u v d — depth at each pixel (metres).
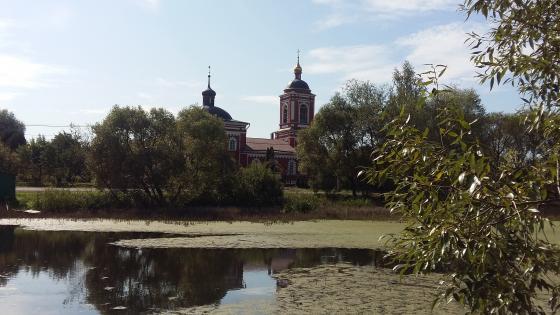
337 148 49.69
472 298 4.03
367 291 13.09
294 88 81.75
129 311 11.30
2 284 14.00
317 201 41.91
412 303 11.76
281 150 77.38
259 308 11.45
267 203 42.62
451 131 4.21
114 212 37.12
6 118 86.12
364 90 51.47
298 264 17.70
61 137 76.06
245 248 21.62
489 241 3.79
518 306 3.97
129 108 39.47
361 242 23.72
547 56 4.29
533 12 4.36
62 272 15.84
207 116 43.19
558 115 4.21
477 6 4.48
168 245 22.16
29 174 73.75
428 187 4.12
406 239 4.32
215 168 41.31
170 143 40.06
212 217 35.53
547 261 4.00
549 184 4.03
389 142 4.49
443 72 4.34
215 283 14.43
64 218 34.19
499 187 3.90
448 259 3.98
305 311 11.11
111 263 17.59
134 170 38.69
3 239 23.61
